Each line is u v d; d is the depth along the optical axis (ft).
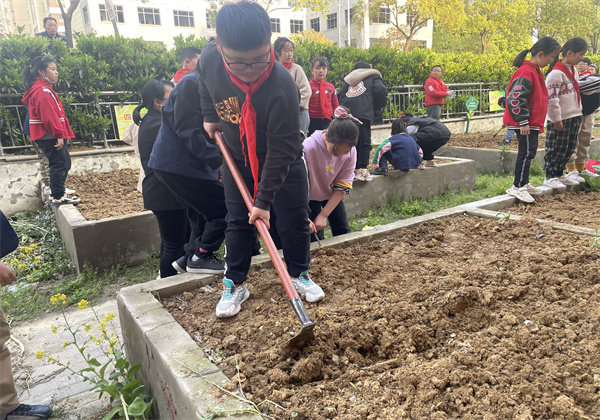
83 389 9.41
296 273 9.40
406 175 21.68
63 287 14.21
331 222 13.73
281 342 7.85
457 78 43.73
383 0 94.68
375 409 6.23
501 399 6.17
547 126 18.26
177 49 28.35
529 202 16.42
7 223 8.18
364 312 8.79
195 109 9.52
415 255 11.78
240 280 9.05
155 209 11.03
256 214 7.68
